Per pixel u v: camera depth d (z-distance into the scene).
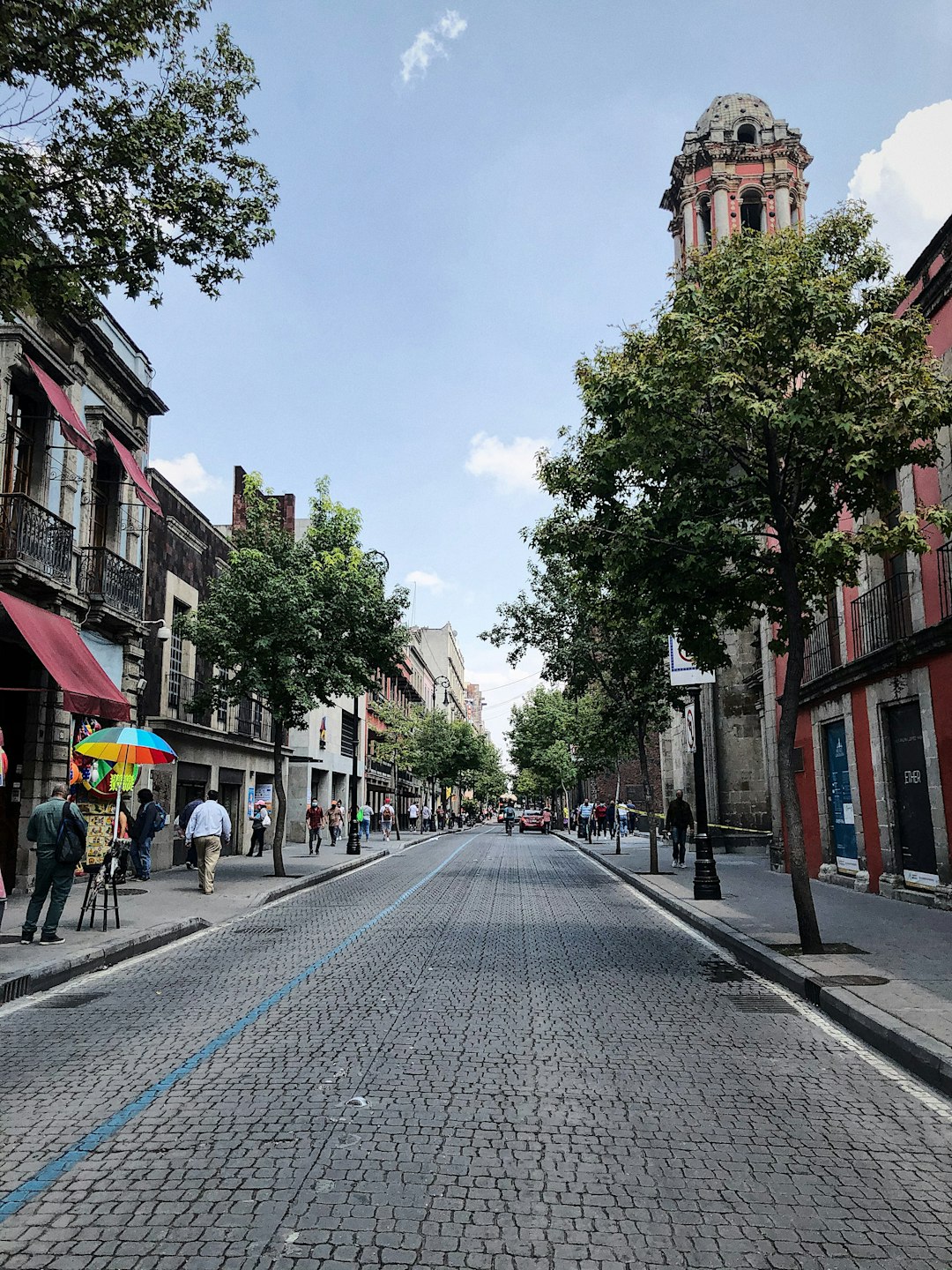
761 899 14.82
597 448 9.98
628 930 11.98
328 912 13.90
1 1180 4.01
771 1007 7.55
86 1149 4.36
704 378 9.20
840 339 8.92
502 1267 3.31
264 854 27.20
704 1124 4.80
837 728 18.44
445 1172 4.12
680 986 8.38
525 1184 4.02
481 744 76.94
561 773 50.59
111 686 15.05
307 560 20.92
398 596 21.66
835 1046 6.39
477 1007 7.38
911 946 9.80
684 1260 3.38
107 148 8.79
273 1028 6.69
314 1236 3.50
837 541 8.82
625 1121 4.82
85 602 17.00
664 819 36.09
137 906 13.62
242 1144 4.43
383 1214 3.70
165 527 22.02
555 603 21.64
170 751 12.89
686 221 34.19
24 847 15.48
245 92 9.16
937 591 13.73
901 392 8.87
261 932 11.74
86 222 8.93
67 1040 6.43
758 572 10.95
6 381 14.82
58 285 8.85
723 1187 4.02
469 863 25.14
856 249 10.13
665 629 11.34
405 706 65.12
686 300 9.59
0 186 7.82
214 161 9.34
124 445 19.80
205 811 15.81
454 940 10.95
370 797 52.91
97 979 8.75
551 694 54.62
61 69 8.31
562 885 18.67
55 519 15.84
